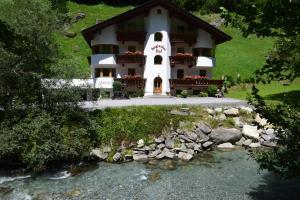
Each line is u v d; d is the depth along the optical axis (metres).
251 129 26.23
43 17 23.75
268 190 16.45
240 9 6.54
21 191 16.83
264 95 37.41
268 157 8.36
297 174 7.47
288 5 6.06
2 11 24.70
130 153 22.41
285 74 7.09
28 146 20.03
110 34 40.66
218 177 18.52
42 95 22.25
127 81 40.28
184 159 21.98
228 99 36.34
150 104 29.16
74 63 23.02
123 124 24.25
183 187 16.95
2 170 20.36
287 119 7.40
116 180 18.20
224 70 56.25
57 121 21.94
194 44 42.94
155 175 18.95
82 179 18.50
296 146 7.32
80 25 68.88
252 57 60.03
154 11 41.12
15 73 20.97
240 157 22.50
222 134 25.16
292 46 6.77
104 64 40.78
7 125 20.95
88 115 23.83
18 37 12.59
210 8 78.00
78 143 21.19
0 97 22.11
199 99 36.50
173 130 24.89
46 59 23.17
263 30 6.54
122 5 82.56
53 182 18.14
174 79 41.28
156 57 41.69
